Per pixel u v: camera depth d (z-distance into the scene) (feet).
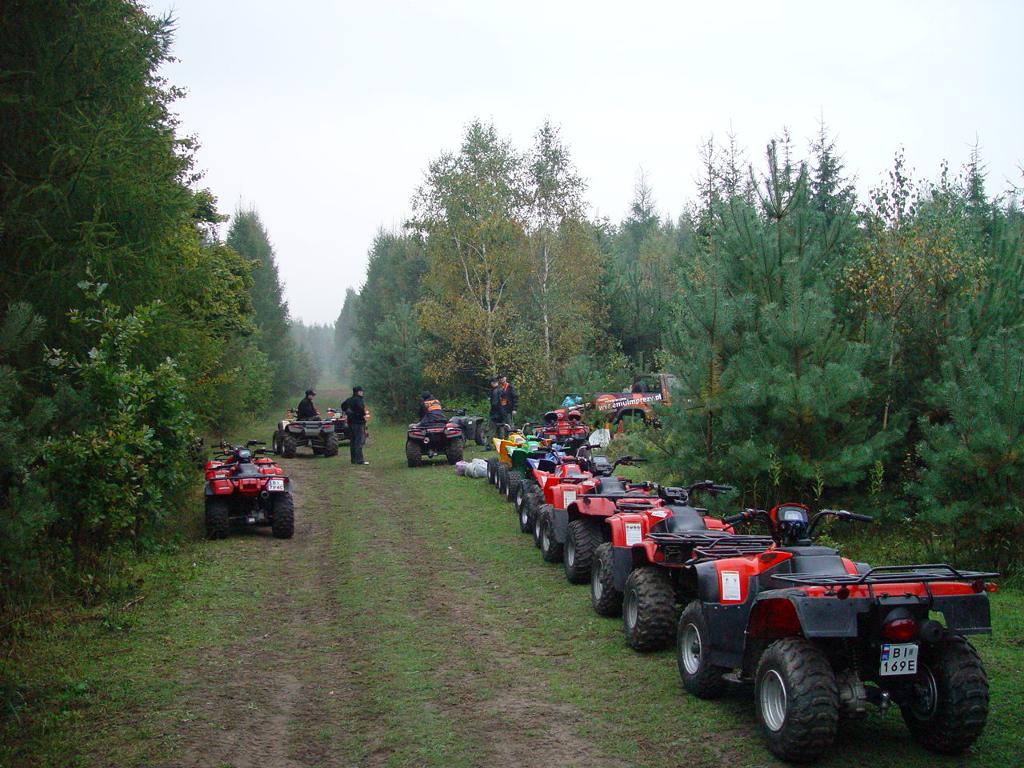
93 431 29.76
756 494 37.37
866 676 17.43
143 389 33.91
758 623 18.63
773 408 35.29
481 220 103.24
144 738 18.95
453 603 30.58
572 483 35.96
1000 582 29.63
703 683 20.44
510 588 32.58
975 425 29.35
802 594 16.70
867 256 39.55
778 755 17.06
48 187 28.02
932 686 17.16
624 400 74.84
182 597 31.24
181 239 49.57
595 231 110.93
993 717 18.83
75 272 29.58
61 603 28.78
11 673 22.31
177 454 37.50
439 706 20.72
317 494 57.88
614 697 21.02
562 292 100.17
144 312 32.12
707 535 25.21
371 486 61.36
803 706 16.43
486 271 104.12
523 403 95.55
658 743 18.21
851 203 41.22
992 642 23.63
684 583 25.36
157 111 34.42
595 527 33.12
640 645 24.20
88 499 30.55
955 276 37.32
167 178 35.99
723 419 35.70
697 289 40.60
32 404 29.53
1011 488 29.55
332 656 24.88
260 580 34.19
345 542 41.65
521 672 23.07
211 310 72.33
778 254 37.99
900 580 16.90
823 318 34.58
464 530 44.52
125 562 34.35
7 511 21.71
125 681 22.53
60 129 30.07
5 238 28.68
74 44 30.35
